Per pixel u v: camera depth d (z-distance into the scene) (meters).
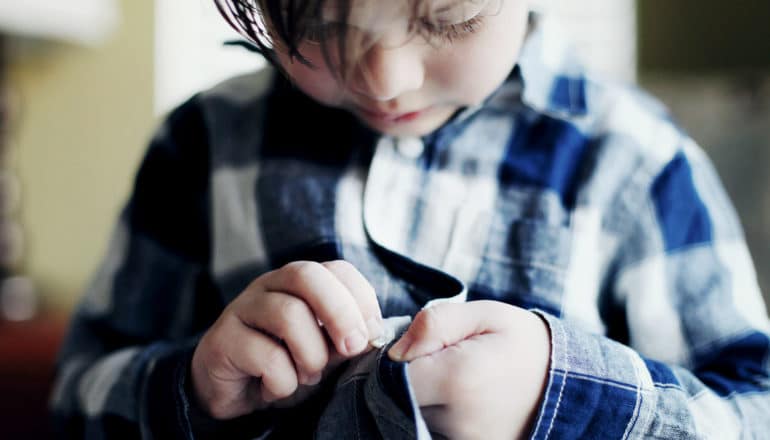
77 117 0.95
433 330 0.33
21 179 1.00
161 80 0.89
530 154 0.44
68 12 0.84
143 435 0.39
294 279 0.35
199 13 0.90
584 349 0.35
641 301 0.43
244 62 0.92
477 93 0.38
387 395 0.32
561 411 0.34
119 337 0.50
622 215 0.44
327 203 0.43
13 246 0.97
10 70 0.97
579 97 0.47
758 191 0.76
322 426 0.35
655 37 0.88
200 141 0.50
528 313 0.35
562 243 0.42
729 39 0.83
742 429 0.37
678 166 0.46
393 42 0.33
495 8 0.35
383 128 0.40
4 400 0.74
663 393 0.36
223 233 0.46
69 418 0.47
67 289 0.98
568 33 0.89
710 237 0.45
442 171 0.44
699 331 0.43
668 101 0.82
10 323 0.88
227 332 0.35
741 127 0.77
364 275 0.41
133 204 0.52
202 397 0.37
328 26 0.33
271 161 0.46
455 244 0.42
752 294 0.45
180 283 0.50
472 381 0.32
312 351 0.34
